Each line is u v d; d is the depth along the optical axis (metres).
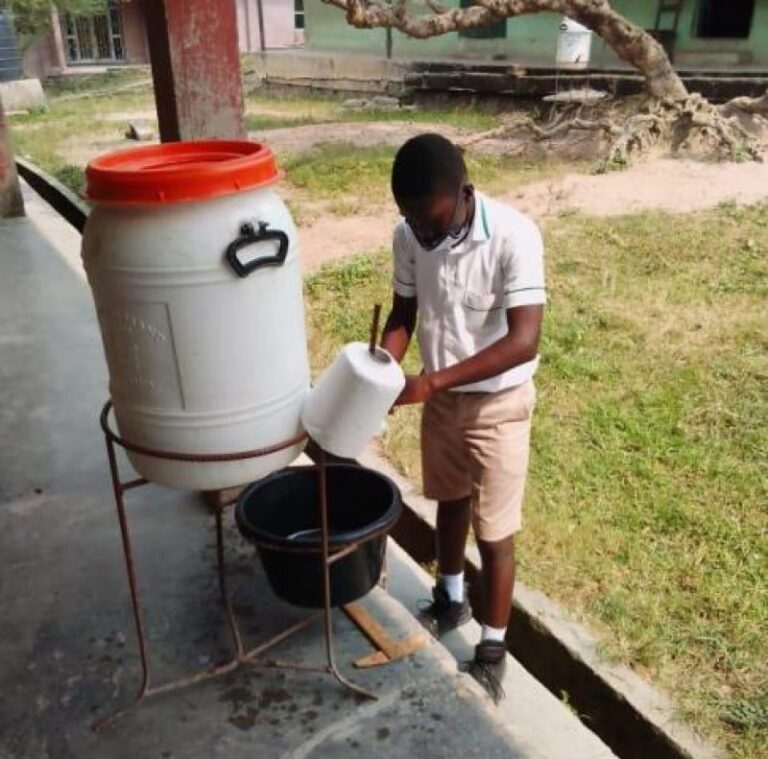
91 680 2.19
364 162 10.06
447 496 2.40
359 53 18.53
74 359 4.36
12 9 19.97
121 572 2.60
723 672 2.57
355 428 1.80
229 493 2.92
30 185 10.70
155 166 1.80
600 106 11.39
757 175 8.78
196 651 2.28
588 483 3.54
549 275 6.03
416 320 2.44
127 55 24.72
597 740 2.21
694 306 5.41
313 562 2.11
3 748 2.00
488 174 9.47
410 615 2.42
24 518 2.91
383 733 2.02
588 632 2.73
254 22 23.53
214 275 1.65
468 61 16.08
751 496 3.40
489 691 2.31
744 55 13.41
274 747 1.99
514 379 2.17
